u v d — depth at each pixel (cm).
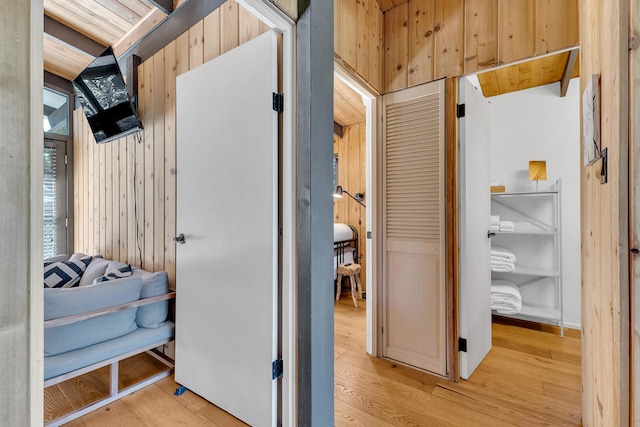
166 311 214
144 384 193
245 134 158
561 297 267
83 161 350
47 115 361
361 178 402
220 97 171
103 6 241
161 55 233
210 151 176
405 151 219
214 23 194
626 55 78
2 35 61
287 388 145
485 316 227
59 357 164
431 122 207
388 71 228
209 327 177
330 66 150
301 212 142
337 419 160
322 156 145
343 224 394
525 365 214
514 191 303
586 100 130
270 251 148
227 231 167
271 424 148
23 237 64
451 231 197
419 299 211
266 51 149
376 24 224
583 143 146
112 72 221
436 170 204
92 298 178
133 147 261
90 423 159
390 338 226
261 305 151
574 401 174
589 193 134
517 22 180
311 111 138
